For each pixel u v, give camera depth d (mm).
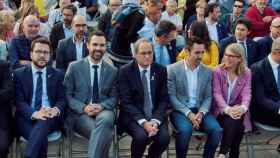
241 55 7812
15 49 8820
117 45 9148
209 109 7852
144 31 9828
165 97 7695
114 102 7617
